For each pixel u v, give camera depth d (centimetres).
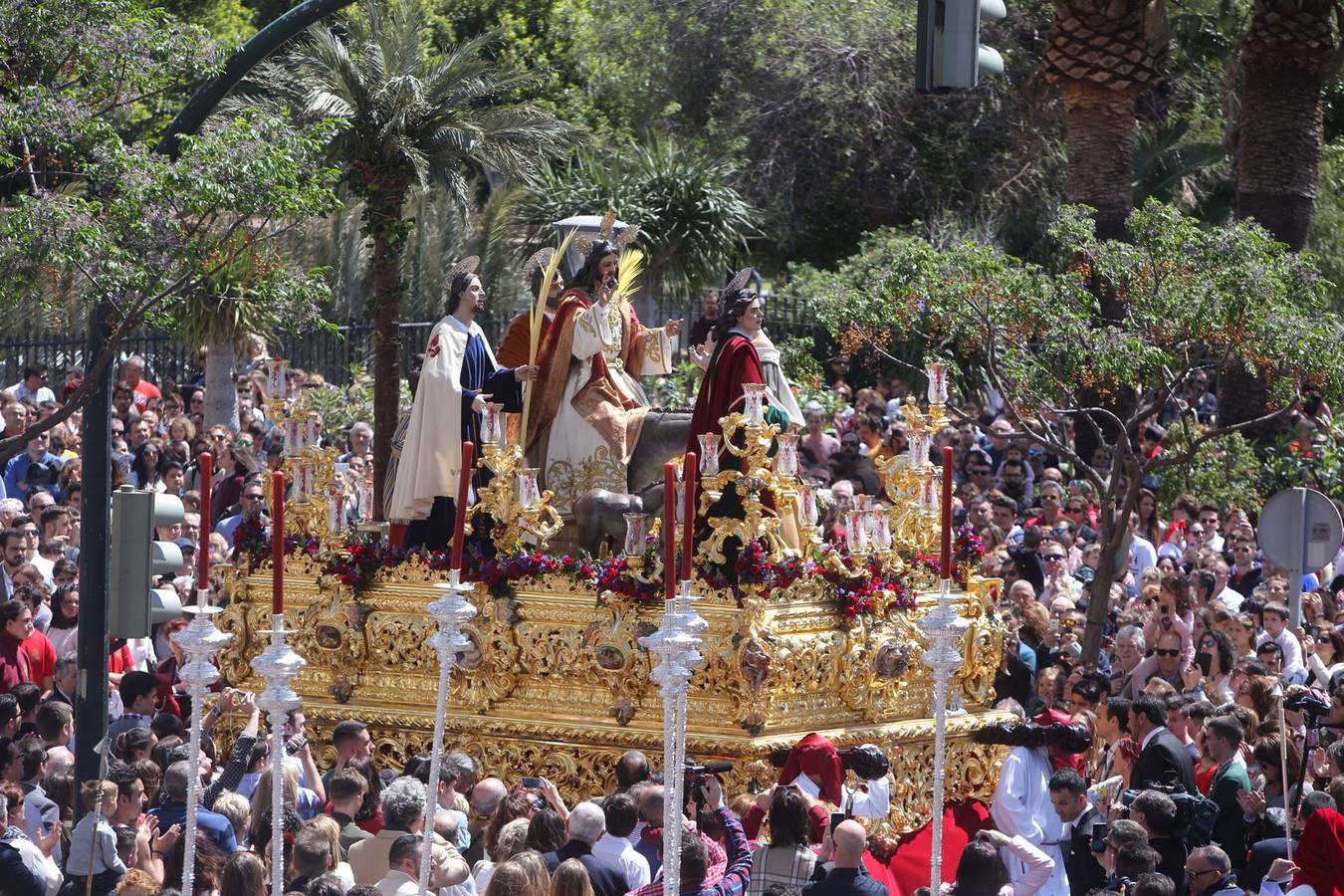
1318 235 4709
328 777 1634
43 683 1956
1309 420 3344
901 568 1834
